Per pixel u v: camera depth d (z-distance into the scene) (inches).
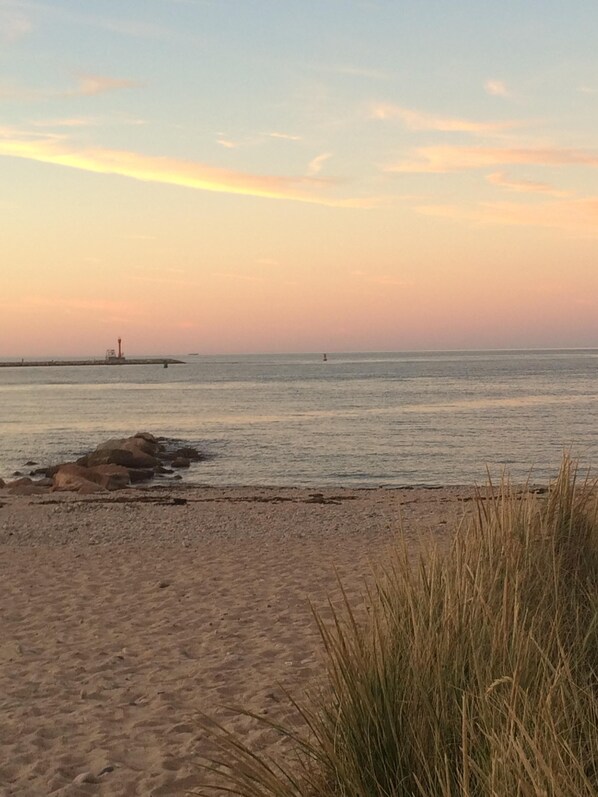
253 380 5137.8
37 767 200.8
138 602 374.0
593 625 162.9
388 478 1152.2
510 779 108.3
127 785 187.6
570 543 221.0
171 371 7746.1
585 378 4648.1
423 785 125.8
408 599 167.6
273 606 354.9
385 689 140.6
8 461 1465.3
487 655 145.9
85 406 2908.5
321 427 1913.1
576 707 122.9
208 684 255.8
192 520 656.4
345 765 134.3
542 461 1250.0
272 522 636.1
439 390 3526.1
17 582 428.1
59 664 284.4
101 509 733.3
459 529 223.5
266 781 139.4
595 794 102.4
